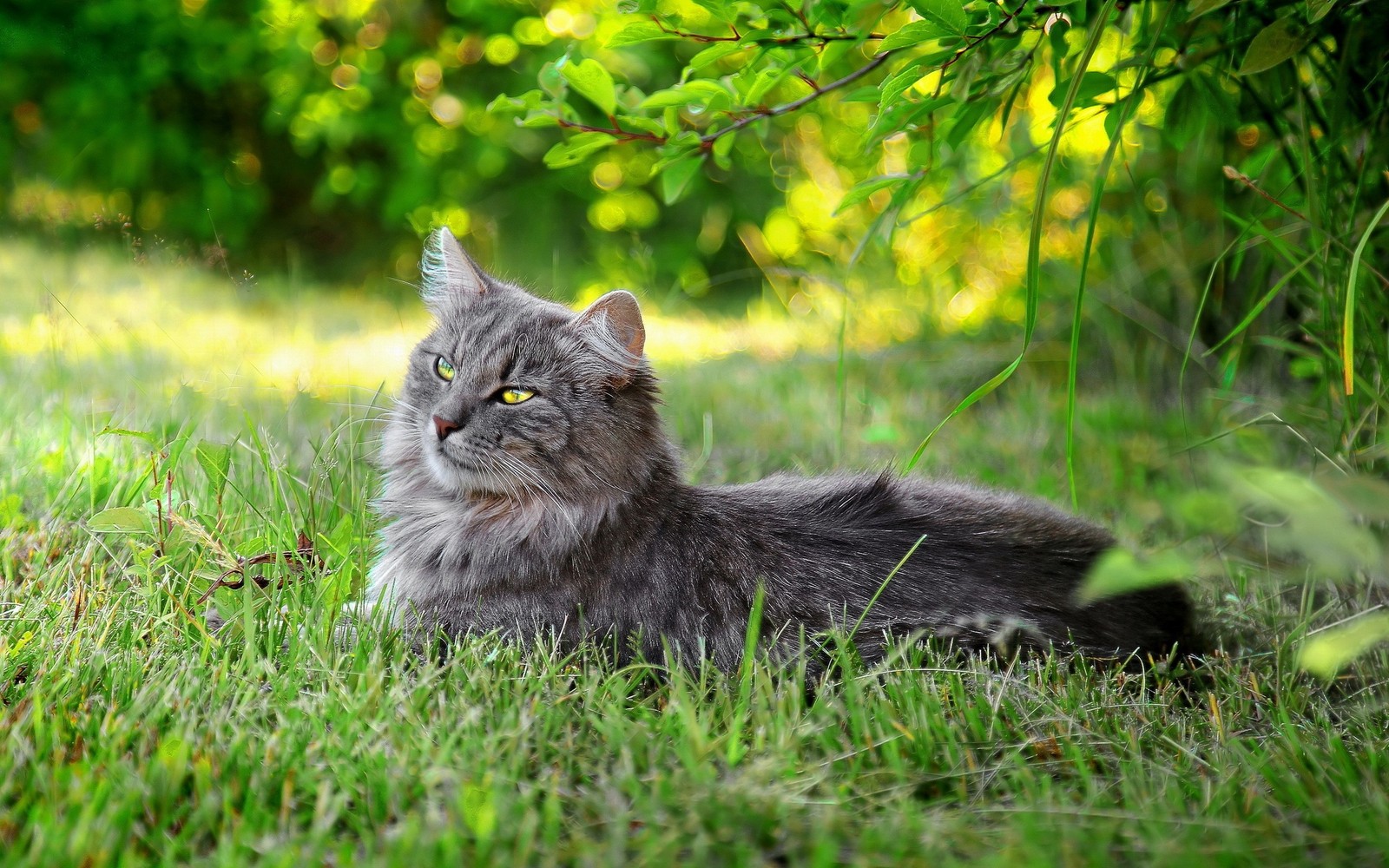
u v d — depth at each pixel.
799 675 2.68
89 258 9.29
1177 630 3.31
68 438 4.24
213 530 3.38
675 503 3.32
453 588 3.21
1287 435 4.62
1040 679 2.85
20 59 11.13
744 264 12.12
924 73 3.11
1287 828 2.08
